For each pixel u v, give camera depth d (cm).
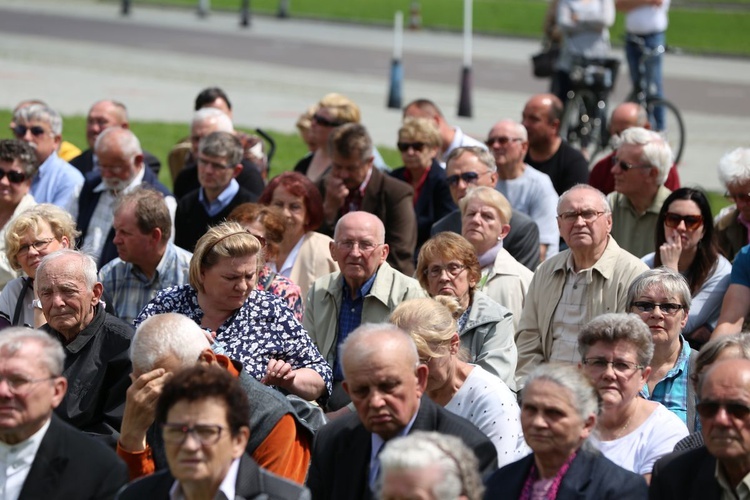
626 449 1526
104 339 1692
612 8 4497
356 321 2016
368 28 10094
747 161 2248
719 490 1322
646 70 4631
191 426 1189
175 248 2116
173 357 1433
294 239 2283
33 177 2619
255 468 1262
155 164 3052
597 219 1956
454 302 1700
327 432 1408
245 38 8944
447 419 1380
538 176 2719
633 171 2359
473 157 2467
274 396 1500
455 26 10131
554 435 1268
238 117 5559
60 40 8231
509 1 12069
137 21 9712
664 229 2094
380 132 5272
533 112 2933
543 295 2016
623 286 1958
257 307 1766
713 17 10600
